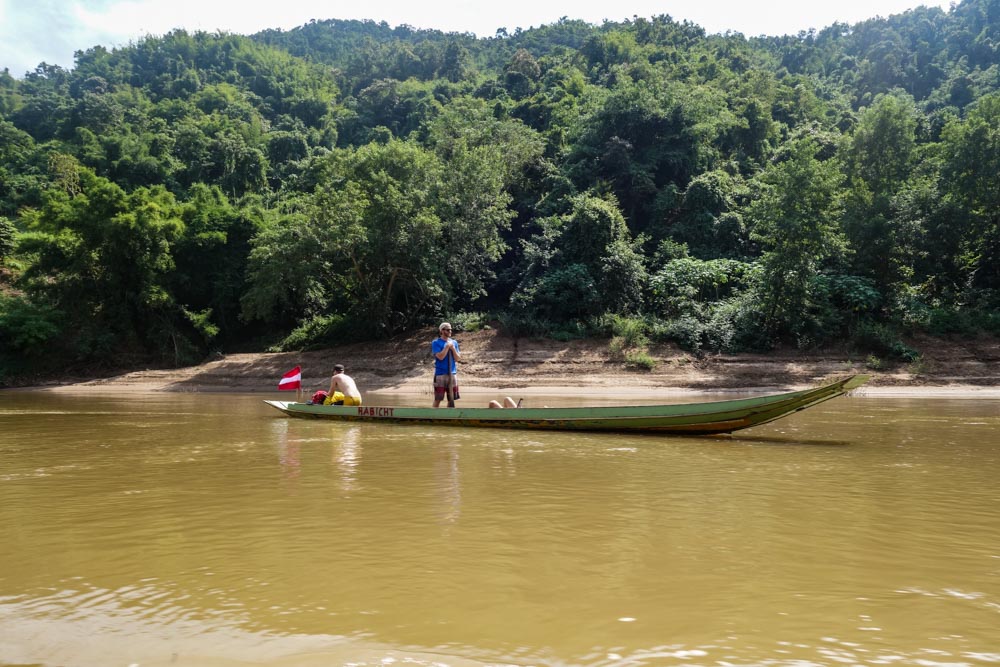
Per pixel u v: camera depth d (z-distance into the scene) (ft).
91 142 243.19
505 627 10.20
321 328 120.06
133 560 13.92
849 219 106.22
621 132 153.89
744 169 165.37
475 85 359.46
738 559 13.64
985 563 13.37
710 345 97.91
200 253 126.52
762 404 34.17
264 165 222.07
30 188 211.20
